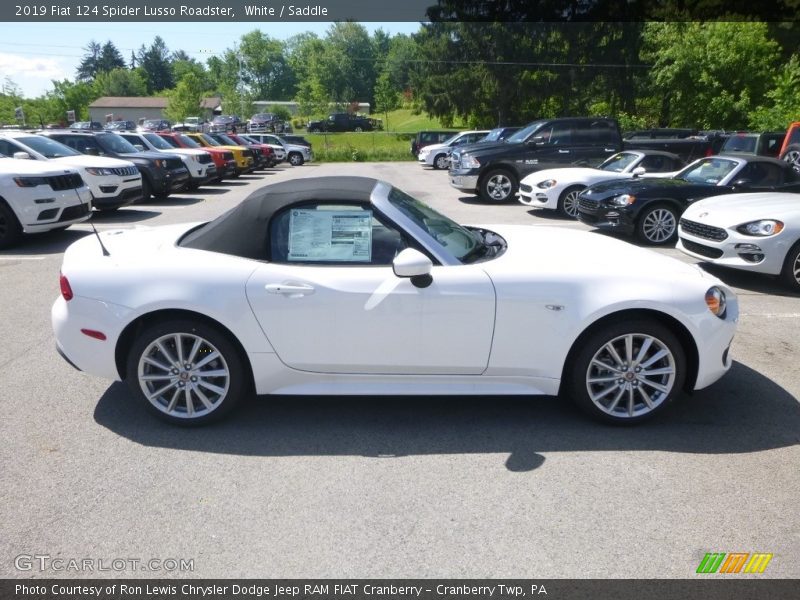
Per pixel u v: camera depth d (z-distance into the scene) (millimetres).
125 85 103250
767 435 3555
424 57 51875
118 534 2670
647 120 42562
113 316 3486
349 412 3855
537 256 3740
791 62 25859
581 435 3555
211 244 3664
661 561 2508
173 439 3504
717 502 2900
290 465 3230
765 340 5203
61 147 12039
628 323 3506
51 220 8992
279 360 3514
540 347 3504
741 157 9594
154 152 15281
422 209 4051
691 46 31422
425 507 2867
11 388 4172
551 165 14109
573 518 2781
